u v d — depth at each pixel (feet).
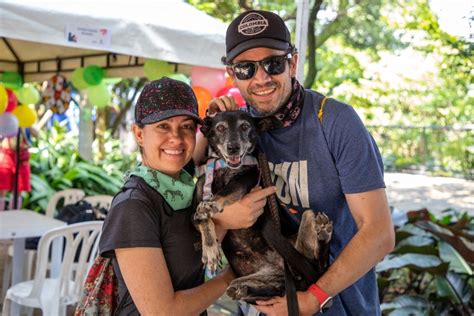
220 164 7.16
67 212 16.72
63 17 13.21
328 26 32.96
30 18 12.82
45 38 13.06
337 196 7.09
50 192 25.44
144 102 6.82
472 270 14.76
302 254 7.04
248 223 6.90
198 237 6.89
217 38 15.39
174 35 14.75
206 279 7.76
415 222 15.80
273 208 7.17
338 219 7.27
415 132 51.85
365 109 47.98
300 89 7.25
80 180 27.32
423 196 37.17
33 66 21.93
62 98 21.29
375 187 6.72
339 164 6.84
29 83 22.85
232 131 7.14
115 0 15.11
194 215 6.75
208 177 7.08
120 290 6.61
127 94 43.32
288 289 6.70
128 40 14.17
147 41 14.38
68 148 30.94
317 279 6.89
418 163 50.37
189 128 6.98
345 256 6.63
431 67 47.57
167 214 6.67
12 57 21.56
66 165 28.17
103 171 28.53
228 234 7.44
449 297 13.50
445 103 50.42
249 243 7.36
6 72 21.07
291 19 31.40
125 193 6.60
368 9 39.06
